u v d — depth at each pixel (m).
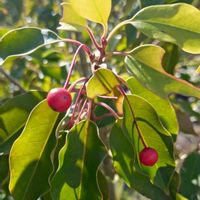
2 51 0.21
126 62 0.19
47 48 0.26
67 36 0.29
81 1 0.20
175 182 0.21
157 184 0.21
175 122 0.21
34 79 0.33
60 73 0.30
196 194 0.26
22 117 0.22
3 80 0.36
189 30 0.20
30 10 0.36
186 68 0.33
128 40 0.26
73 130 0.20
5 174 0.23
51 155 0.20
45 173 0.21
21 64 0.32
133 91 0.21
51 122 0.21
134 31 0.26
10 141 0.22
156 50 0.19
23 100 0.22
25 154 0.21
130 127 0.20
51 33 0.21
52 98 0.18
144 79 0.18
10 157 0.20
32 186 0.21
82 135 0.20
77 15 0.21
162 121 0.21
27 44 0.21
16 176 0.20
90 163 0.20
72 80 0.30
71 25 0.21
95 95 0.19
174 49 0.24
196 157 0.27
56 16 0.31
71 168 0.20
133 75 0.19
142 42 0.27
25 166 0.21
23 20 0.36
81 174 0.20
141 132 0.20
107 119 0.23
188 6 0.19
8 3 0.36
